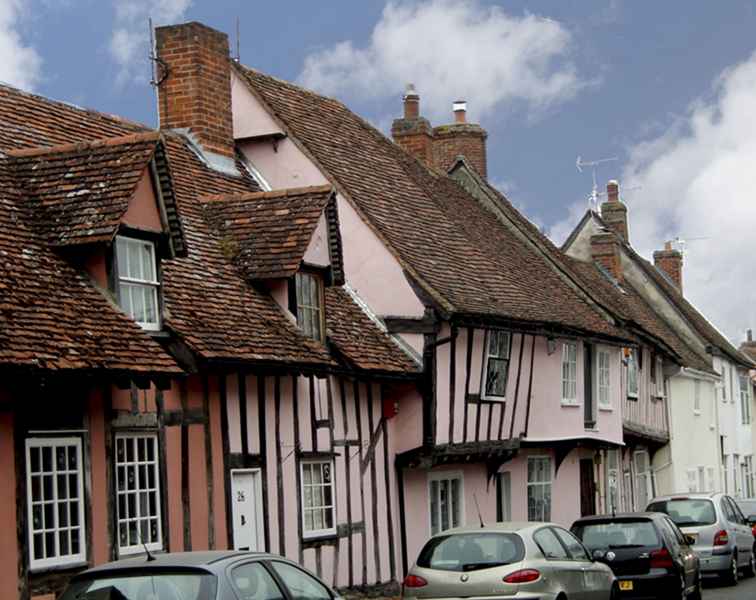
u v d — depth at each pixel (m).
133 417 14.09
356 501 18.88
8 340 12.02
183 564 9.53
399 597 19.08
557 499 26.36
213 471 15.45
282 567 10.42
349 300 20.77
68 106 18.83
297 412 17.42
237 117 22.17
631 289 39.19
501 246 27.70
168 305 15.51
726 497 24.47
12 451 12.33
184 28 21.02
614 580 15.78
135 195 14.83
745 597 20.19
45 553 12.70
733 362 43.47
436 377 20.45
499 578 13.83
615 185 44.41
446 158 31.92
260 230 18.20
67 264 14.22
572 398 26.27
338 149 22.98
